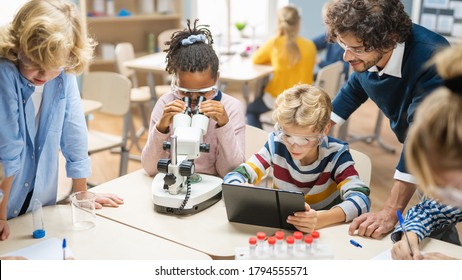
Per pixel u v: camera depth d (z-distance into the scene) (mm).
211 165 1977
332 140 1830
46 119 1731
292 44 4074
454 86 813
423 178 857
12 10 3656
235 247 1524
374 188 3605
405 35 1639
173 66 1814
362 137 4477
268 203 1583
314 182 1816
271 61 4227
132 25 5586
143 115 4574
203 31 1900
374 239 1590
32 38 1432
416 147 841
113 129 4867
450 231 1787
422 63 1657
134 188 1914
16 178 1696
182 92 1837
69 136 1852
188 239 1569
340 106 2064
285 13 4070
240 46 5113
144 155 1946
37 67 1485
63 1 1553
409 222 1602
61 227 1639
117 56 4418
